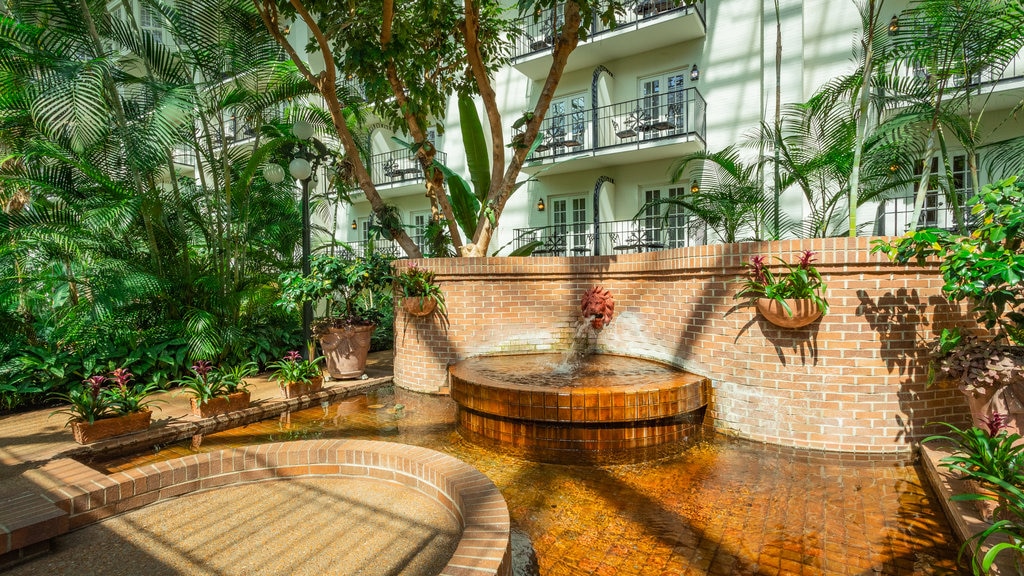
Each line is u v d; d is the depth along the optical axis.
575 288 6.83
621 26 11.21
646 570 2.59
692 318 5.26
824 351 4.30
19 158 7.24
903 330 4.22
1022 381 2.98
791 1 10.00
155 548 2.68
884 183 6.05
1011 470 2.45
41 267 6.85
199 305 7.82
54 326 6.96
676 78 11.82
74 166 6.64
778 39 7.29
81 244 6.48
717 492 3.55
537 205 13.64
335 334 7.08
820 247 4.27
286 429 5.21
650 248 12.02
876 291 4.21
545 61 12.62
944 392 4.26
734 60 10.95
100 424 4.48
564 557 2.72
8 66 6.12
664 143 11.06
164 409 5.64
